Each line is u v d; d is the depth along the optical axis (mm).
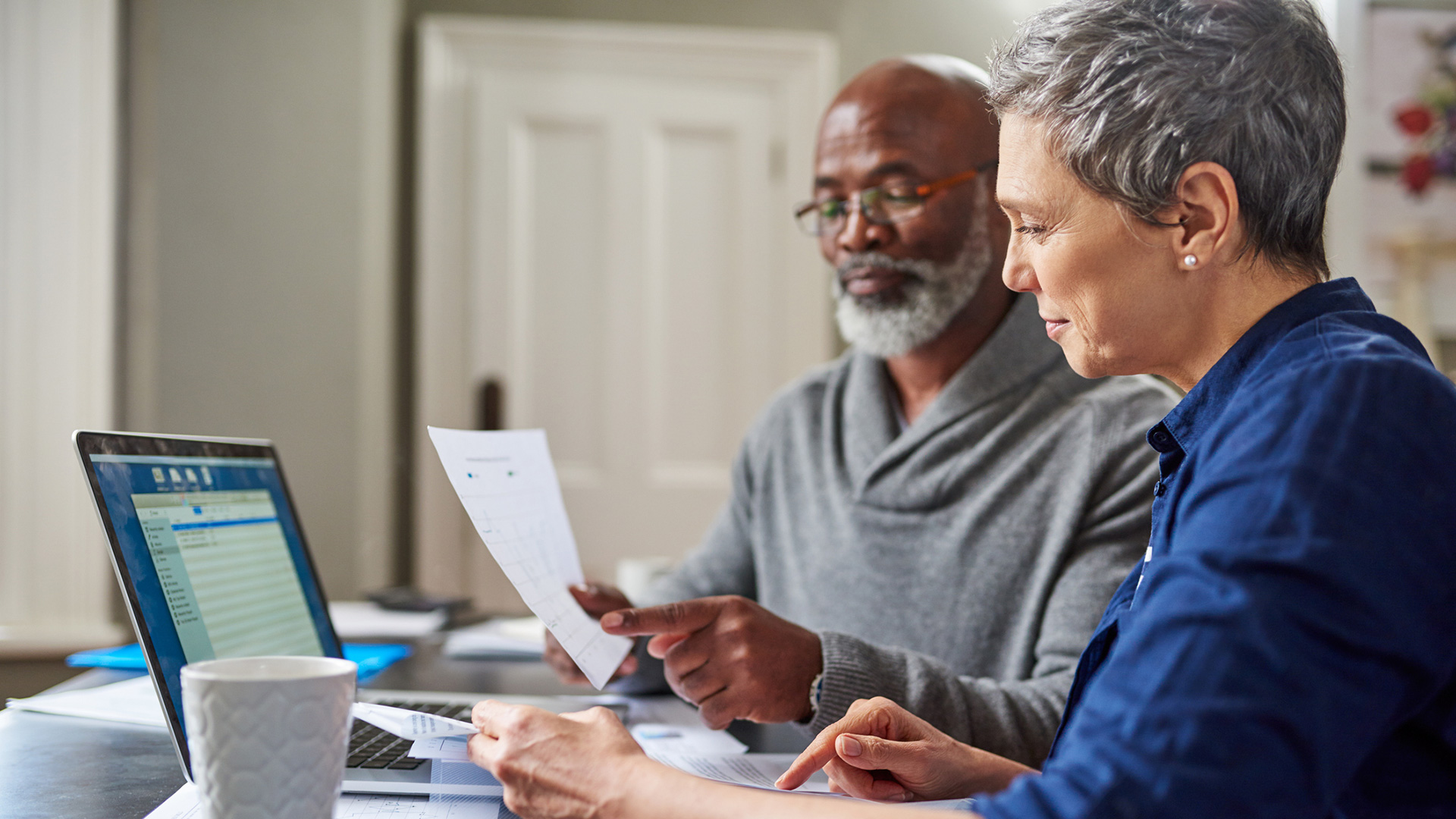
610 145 2857
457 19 2811
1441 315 2537
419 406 2795
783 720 876
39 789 697
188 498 830
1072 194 595
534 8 2867
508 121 2832
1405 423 474
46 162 2250
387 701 941
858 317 1253
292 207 2480
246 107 2469
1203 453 533
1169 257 585
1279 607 430
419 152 2801
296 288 2477
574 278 2854
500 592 2779
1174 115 560
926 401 1294
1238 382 576
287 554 983
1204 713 414
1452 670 471
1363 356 503
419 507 2773
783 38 2873
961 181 1210
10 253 2236
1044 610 1073
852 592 1190
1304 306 572
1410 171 2543
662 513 2842
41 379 2238
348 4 2506
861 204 1229
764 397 2875
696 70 2871
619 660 891
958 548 1127
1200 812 399
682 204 2883
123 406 2424
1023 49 618
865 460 1240
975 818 458
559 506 966
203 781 495
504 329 2822
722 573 1359
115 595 2277
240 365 2451
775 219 2889
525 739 568
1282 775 404
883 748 702
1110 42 578
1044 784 442
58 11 2254
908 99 1223
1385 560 440
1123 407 1100
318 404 2479
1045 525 1092
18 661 2191
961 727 865
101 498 702
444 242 2816
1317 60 578
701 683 867
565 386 2846
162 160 2436
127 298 2434
